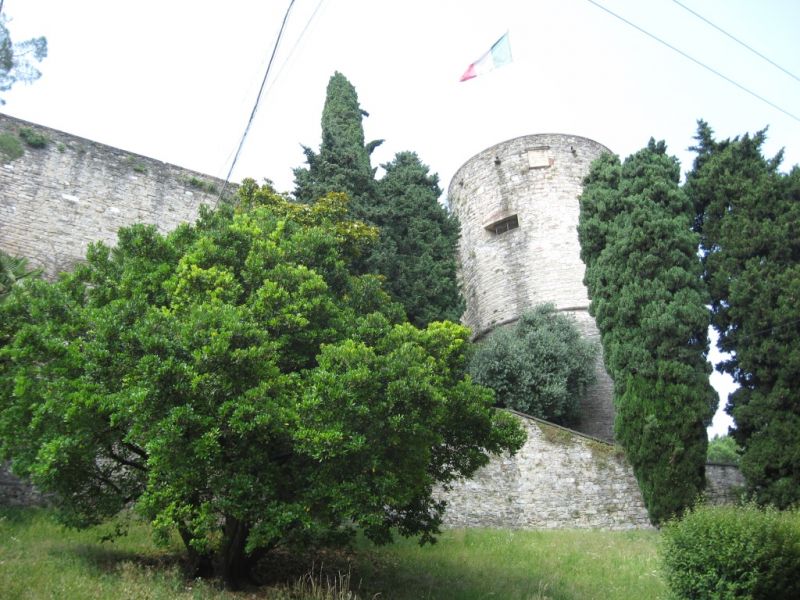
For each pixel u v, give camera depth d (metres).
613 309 16.78
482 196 26.98
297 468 8.31
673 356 15.45
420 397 8.06
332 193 16.70
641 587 10.47
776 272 15.67
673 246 16.59
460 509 15.16
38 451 8.30
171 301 9.38
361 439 7.59
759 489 14.38
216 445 7.39
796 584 8.76
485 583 10.25
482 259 26.14
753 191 16.62
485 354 19.58
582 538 14.18
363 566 10.87
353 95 23.02
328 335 9.41
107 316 8.35
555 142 26.44
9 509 10.94
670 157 18.17
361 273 16.64
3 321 9.09
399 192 20.08
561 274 24.00
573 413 20.28
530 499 16.05
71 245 16.80
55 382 8.06
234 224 10.52
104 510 8.79
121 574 8.13
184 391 7.62
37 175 16.94
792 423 14.27
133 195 18.16
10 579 7.03
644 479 14.95
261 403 7.59
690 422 14.65
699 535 9.08
